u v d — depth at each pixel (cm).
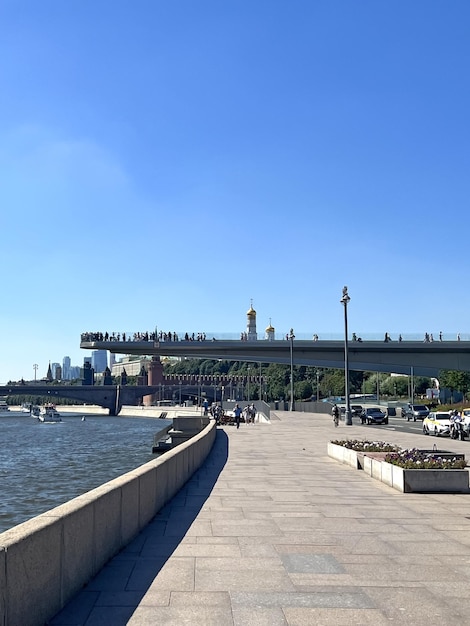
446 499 1377
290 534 996
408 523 1092
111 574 750
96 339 8756
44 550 575
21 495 3612
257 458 2453
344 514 1184
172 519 1133
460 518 1140
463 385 9406
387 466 1617
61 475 4616
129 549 885
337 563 809
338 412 4994
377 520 1121
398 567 790
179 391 19450
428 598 664
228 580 727
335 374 15988
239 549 888
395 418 7619
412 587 704
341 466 2123
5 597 484
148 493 1099
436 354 8538
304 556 846
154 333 8756
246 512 1209
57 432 11056
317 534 995
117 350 8962
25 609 526
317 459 2398
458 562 816
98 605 634
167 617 600
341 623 587
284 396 17438
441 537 973
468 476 1470
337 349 8519
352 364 8725
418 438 3588
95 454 6444
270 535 988
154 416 17100
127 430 11569
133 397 19038
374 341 8344
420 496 1423
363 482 1684
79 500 737
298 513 1195
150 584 709
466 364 8506
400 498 1391
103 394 18800
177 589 690
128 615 605
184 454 1681
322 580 729
